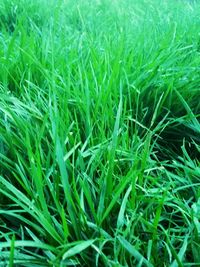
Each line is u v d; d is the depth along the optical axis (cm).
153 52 27
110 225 15
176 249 15
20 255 13
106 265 13
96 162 17
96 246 14
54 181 15
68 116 19
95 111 19
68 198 14
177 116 24
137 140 19
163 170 19
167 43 27
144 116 21
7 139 17
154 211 16
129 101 21
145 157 16
